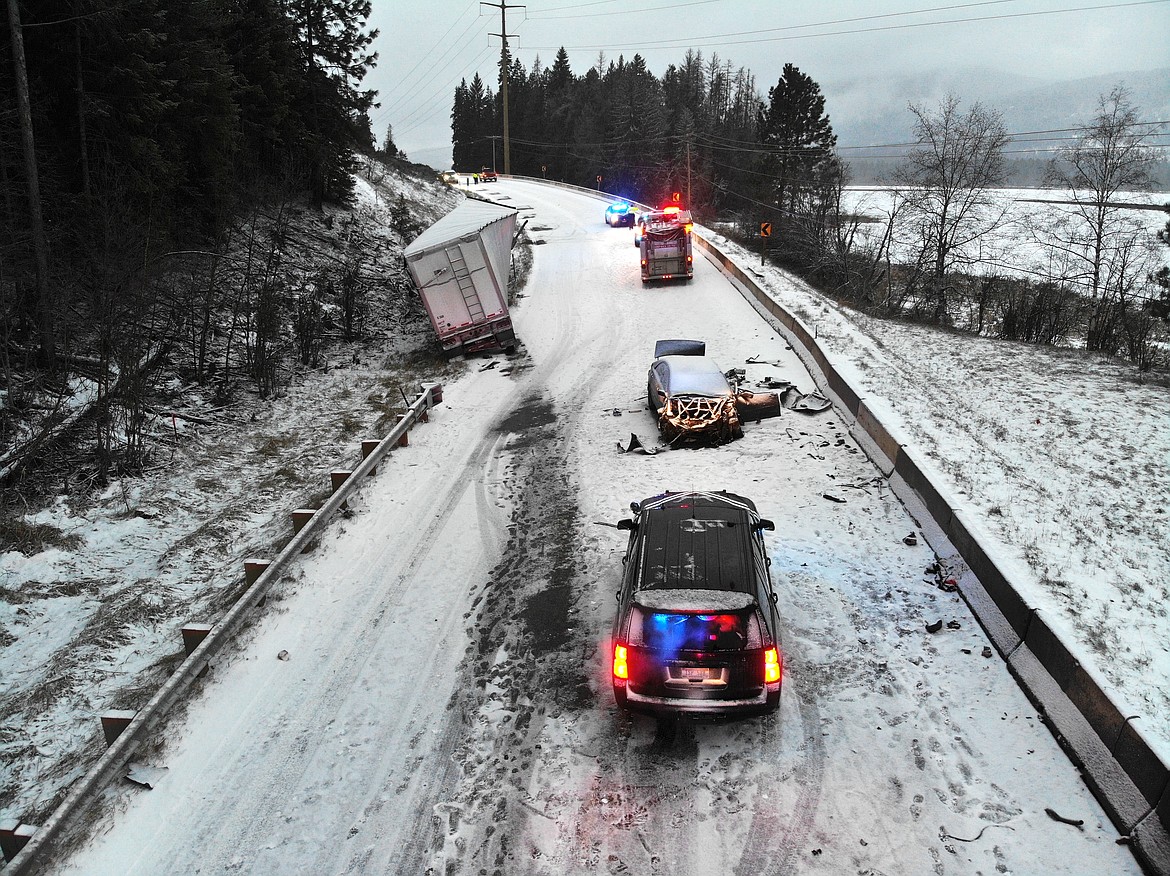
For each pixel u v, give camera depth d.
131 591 10.48
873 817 5.94
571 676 7.89
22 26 14.39
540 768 6.71
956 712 6.97
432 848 6.02
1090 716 6.28
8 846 6.20
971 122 37.88
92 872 5.96
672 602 6.62
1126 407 13.91
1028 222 42.81
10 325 15.29
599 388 18.20
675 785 6.39
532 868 5.75
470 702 7.68
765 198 63.50
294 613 9.45
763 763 6.55
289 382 19.59
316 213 33.16
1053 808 5.86
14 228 15.59
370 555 10.86
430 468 13.96
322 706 7.77
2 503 11.83
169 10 21.31
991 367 16.95
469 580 10.05
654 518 8.09
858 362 16.83
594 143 96.50
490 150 128.88
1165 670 6.58
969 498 9.97
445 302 20.91
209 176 23.62
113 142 18.31
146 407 15.97
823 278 40.59
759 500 11.48
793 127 64.38
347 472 12.98
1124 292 31.33
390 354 22.81
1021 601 7.59
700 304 25.61
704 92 135.50
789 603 8.76
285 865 5.96
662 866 5.67
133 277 15.65
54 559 10.96
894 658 7.76
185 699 7.91
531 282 31.81
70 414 14.20
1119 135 35.72
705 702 6.53
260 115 29.88
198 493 13.53
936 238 39.41
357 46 34.38
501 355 21.78
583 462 13.72
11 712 8.17
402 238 37.31
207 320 18.59
